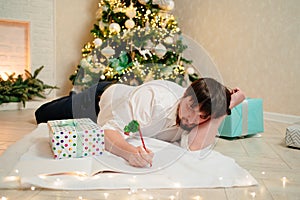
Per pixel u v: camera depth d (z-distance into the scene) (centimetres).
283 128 269
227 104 159
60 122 160
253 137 228
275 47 308
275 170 149
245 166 154
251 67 331
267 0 313
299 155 178
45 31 420
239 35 341
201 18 384
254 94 329
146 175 129
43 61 421
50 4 420
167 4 344
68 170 127
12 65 409
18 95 357
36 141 171
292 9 293
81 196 112
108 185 120
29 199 109
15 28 407
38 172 125
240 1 338
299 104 290
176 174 130
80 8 439
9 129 232
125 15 342
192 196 114
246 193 119
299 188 125
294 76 294
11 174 125
